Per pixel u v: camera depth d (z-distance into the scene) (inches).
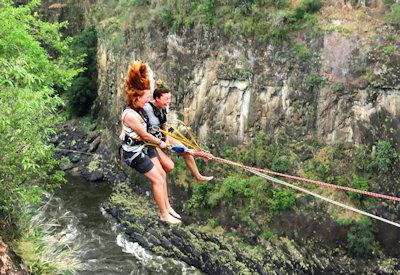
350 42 1023.0
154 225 1155.9
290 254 1004.6
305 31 1075.3
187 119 1278.3
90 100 1776.6
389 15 1011.3
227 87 1194.6
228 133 1197.1
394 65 974.4
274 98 1123.9
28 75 512.1
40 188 558.3
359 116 1019.9
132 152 279.4
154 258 1080.2
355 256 976.9
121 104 1523.1
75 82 1740.9
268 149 1128.2
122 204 1253.7
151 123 283.0
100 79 1723.7
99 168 1501.0
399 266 959.6
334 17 1059.3
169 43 1314.0
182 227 1130.7
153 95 283.3
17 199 468.1
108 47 1628.9
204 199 1149.7
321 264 983.6
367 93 1004.6
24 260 392.8
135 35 1440.7
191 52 1261.1
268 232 1047.6
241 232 1075.3
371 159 1010.1
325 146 1065.5
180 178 1213.7
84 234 1152.8
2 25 713.0
